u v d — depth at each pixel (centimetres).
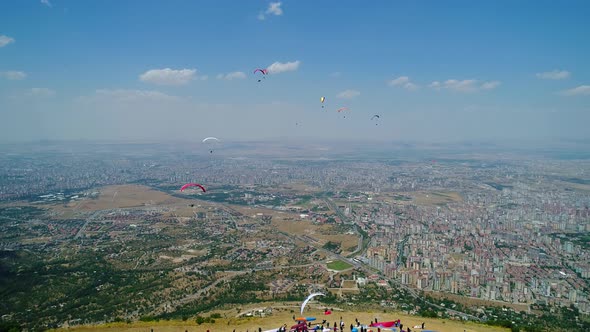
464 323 7500
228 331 6644
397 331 6412
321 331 6372
